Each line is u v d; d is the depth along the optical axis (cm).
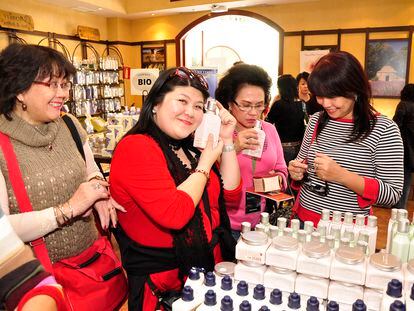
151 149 118
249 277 109
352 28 664
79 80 705
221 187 143
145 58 897
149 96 123
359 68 144
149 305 123
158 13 825
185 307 98
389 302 90
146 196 112
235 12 766
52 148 144
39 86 129
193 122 123
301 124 406
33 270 68
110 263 143
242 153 188
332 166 146
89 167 168
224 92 184
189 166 136
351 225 130
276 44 980
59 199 141
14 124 132
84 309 132
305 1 695
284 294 106
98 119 462
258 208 187
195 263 122
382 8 636
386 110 655
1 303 65
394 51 635
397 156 149
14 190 128
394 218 130
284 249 106
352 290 101
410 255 117
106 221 141
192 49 972
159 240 123
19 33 657
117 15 839
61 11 746
